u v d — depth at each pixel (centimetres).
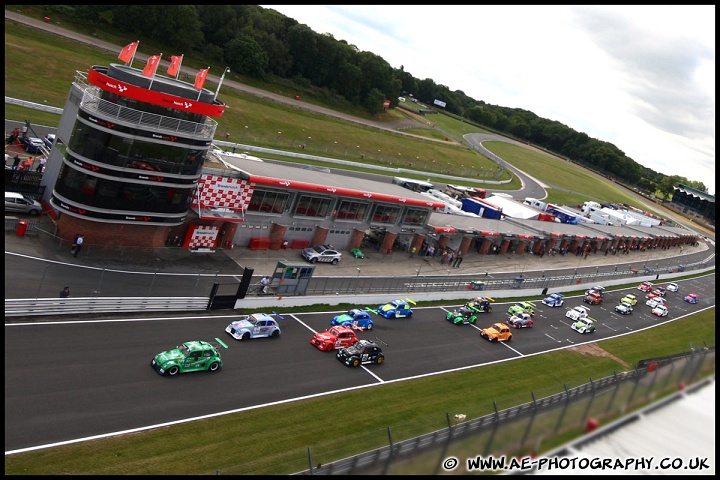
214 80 16038
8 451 2894
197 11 18062
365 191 8238
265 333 5075
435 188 13138
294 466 3359
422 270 8550
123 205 5700
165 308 5003
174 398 3822
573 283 9875
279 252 7388
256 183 6888
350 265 7775
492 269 9769
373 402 4531
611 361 6888
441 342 6178
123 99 5494
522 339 6938
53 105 10019
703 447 1877
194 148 5922
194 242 6575
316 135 15512
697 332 8888
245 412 3912
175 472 3125
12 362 3622
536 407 2716
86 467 2967
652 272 12156
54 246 5378
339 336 5294
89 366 3853
